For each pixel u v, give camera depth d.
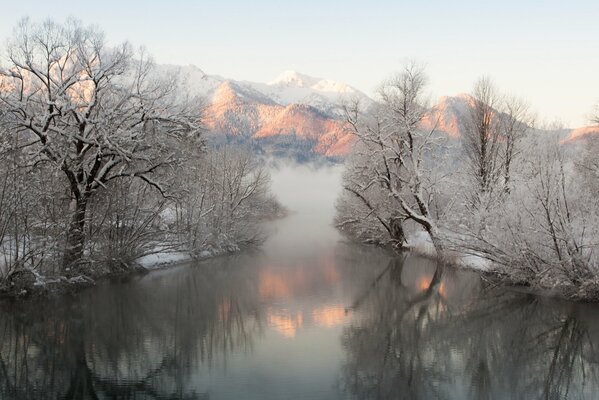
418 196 35.09
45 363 16.75
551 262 23.02
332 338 19.45
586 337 19.36
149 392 14.48
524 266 24.78
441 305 24.27
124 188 30.41
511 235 24.83
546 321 21.23
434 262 35.31
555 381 15.72
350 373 16.00
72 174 25.09
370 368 16.48
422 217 35.12
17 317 21.39
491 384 15.44
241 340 19.09
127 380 15.39
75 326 20.61
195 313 22.78
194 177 37.38
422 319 22.05
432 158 37.75
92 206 27.95
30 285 23.34
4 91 23.94
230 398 14.06
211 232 39.88
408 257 38.16
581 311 21.78
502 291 26.16
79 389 14.77
